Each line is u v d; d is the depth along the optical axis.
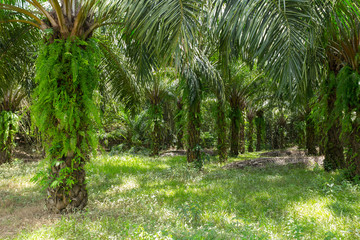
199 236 3.07
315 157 11.76
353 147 6.90
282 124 26.61
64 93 4.44
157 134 16.19
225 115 12.34
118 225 3.82
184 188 6.71
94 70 4.75
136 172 9.61
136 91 7.22
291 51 2.84
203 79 9.13
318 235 3.42
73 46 4.48
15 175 8.74
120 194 5.93
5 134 11.03
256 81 13.73
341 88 6.68
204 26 3.61
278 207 4.69
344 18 4.31
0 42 5.73
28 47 6.41
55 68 4.32
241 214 4.54
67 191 4.65
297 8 2.95
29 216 4.46
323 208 4.52
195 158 10.17
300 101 3.18
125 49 6.34
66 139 4.57
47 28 4.71
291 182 6.98
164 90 15.49
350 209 4.48
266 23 2.94
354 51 6.43
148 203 5.03
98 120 4.67
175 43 3.30
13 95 11.35
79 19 4.53
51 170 4.75
